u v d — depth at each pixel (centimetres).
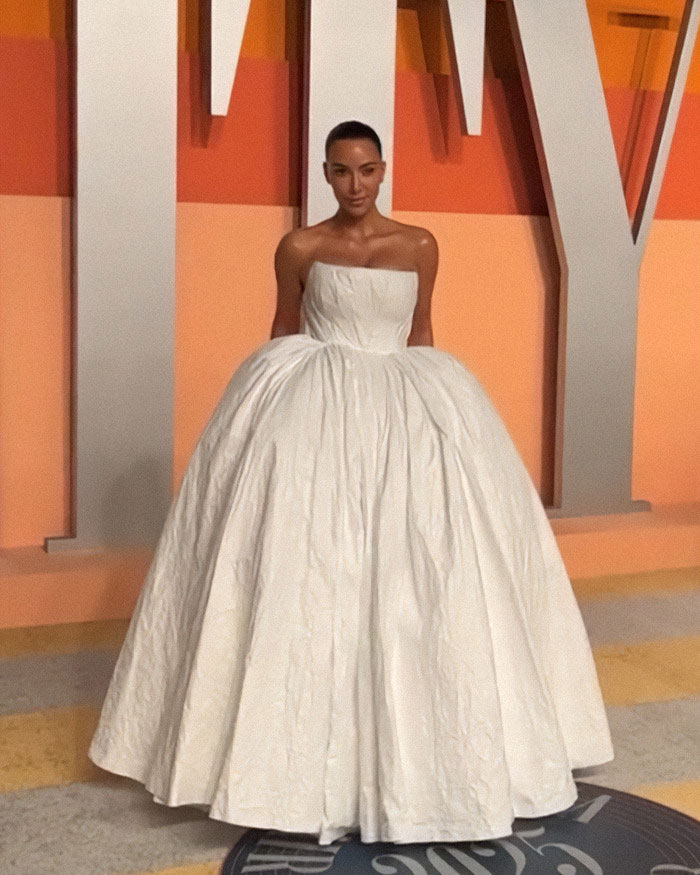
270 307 443
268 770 228
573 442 480
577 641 271
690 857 237
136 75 400
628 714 320
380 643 230
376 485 240
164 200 409
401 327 266
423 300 278
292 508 235
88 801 263
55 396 422
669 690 339
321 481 237
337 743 232
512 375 485
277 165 438
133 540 423
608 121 468
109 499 419
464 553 235
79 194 399
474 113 445
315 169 425
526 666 243
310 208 426
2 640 375
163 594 256
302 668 230
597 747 270
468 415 255
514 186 477
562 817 254
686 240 511
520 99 474
